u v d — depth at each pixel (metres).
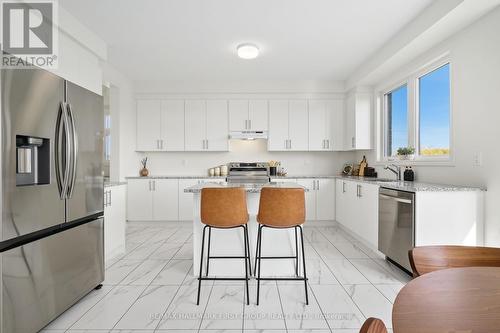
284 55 4.02
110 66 4.44
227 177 5.12
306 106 5.37
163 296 2.46
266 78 5.16
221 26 3.14
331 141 5.38
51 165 1.98
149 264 3.24
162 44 3.62
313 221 5.21
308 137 5.38
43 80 1.91
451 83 2.97
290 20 3.01
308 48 3.77
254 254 2.86
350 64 4.41
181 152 5.74
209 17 2.94
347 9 2.80
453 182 2.96
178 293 2.51
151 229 5.02
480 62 2.59
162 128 5.37
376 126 4.77
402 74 3.88
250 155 5.75
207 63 4.34
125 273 2.97
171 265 3.21
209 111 5.38
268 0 2.64
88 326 2.01
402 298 0.85
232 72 4.79
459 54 2.84
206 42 3.57
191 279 2.82
